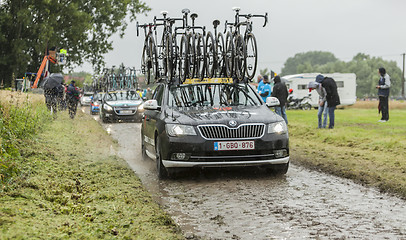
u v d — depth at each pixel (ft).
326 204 18.62
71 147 33.58
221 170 26.61
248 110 25.68
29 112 40.47
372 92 574.56
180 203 18.98
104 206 17.02
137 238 13.25
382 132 44.45
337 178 24.25
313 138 42.65
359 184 22.65
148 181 23.91
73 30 148.77
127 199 18.12
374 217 16.62
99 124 62.75
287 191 21.11
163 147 23.77
